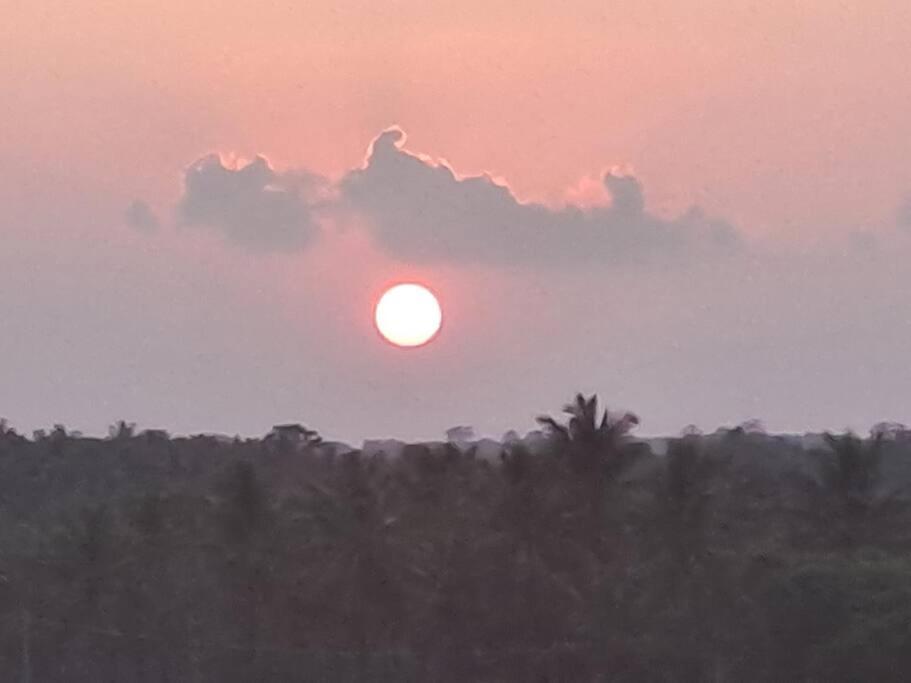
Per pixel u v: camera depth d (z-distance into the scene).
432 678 79.31
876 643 69.62
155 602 86.12
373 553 81.94
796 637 72.75
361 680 80.62
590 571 78.81
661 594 77.44
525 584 78.69
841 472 82.75
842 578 73.44
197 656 84.38
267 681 81.44
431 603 79.81
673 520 78.00
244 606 83.81
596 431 79.75
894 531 82.00
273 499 89.31
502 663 78.00
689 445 81.12
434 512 84.62
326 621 81.88
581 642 77.56
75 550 88.12
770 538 81.56
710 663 74.94
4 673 87.12
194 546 87.12
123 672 85.88
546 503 79.56
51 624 87.81
